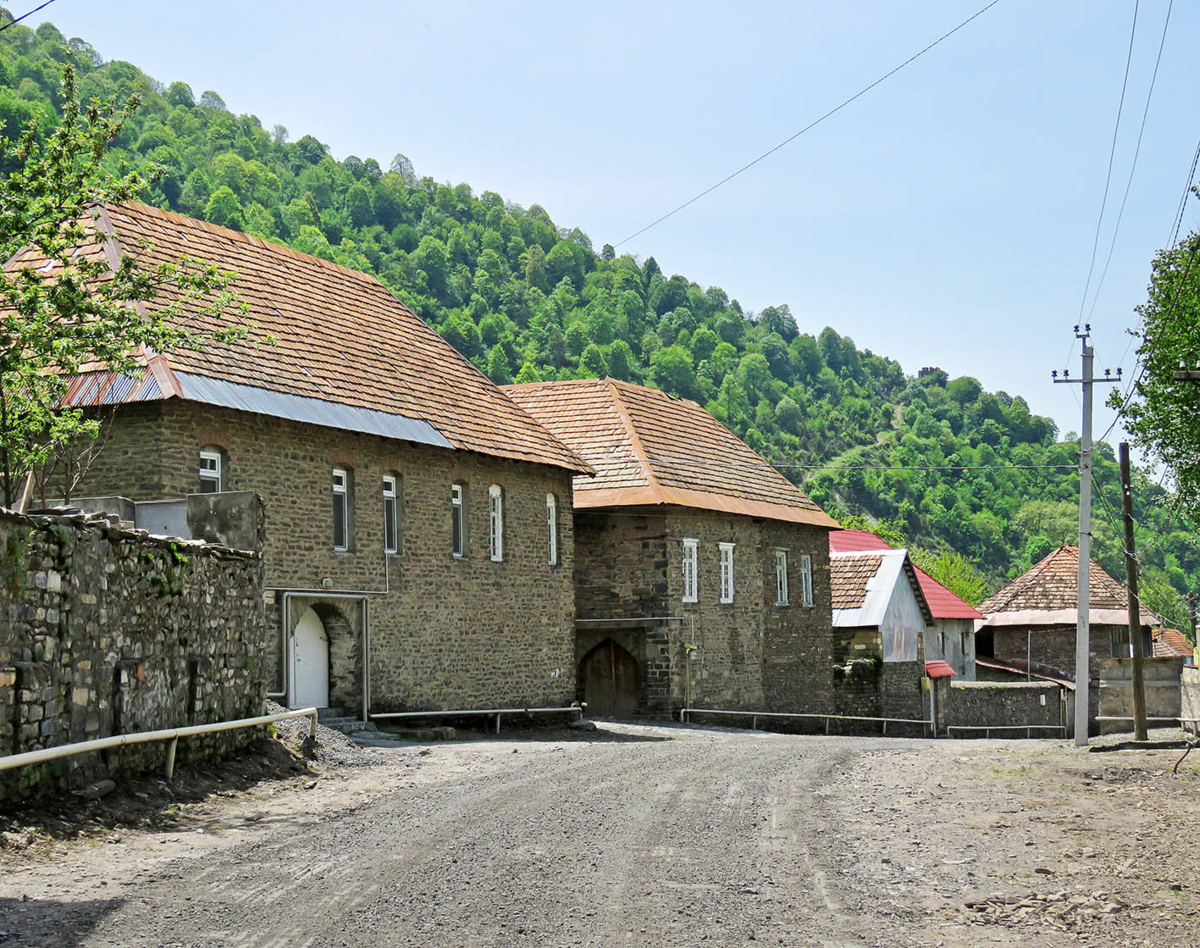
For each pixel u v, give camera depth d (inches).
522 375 4010.8
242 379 972.6
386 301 1346.0
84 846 468.4
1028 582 2358.5
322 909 374.0
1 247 803.4
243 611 733.3
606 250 6092.5
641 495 1473.9
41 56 4923.7
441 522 1169.4
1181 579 3986.2
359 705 1052.5
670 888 410.6
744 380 5531.5
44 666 514.3
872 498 5388.8
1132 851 498.6
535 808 585.3
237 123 5570.9
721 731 1358.3
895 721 1672.0
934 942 355.3
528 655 1284.4
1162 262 1119.0
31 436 874.1
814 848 491.2
